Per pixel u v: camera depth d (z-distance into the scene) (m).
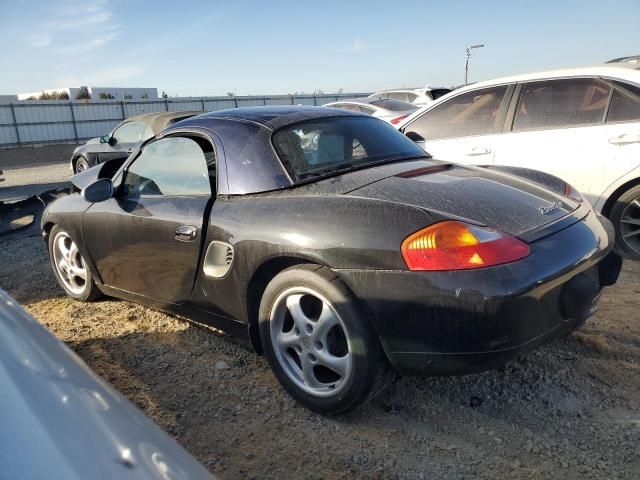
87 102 32.62
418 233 2.26
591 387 2.79
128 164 3.69
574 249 2.45
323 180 2.80
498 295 2.14
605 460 2.26
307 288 2.53
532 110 5.02
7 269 5.48
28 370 1.25
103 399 1.29
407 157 3.27
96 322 3.94
